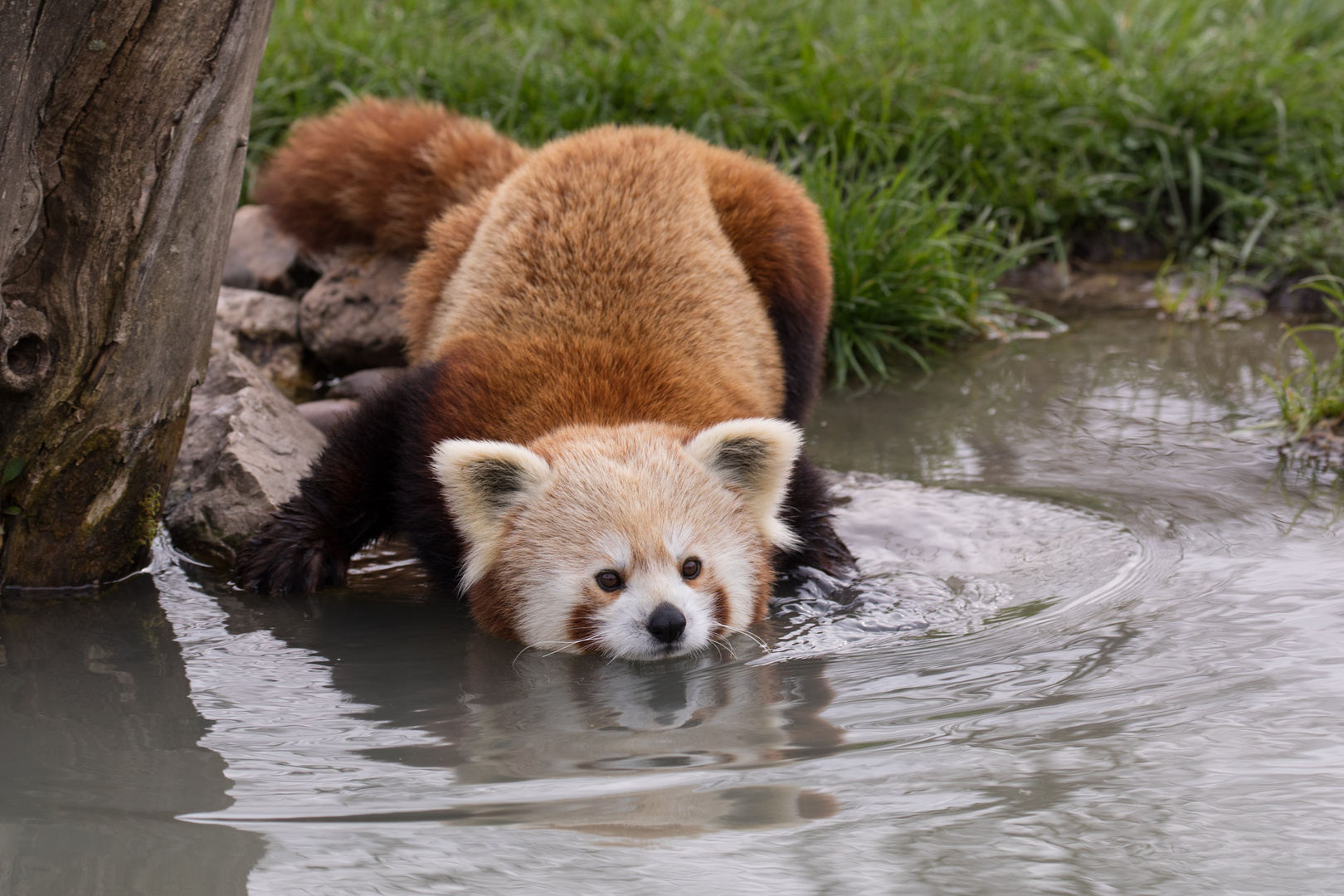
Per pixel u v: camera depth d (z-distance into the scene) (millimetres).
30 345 5930
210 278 6398
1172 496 7516
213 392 8188
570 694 5352
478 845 3877
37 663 5676
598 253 7516
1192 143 12828
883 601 6406
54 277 5820
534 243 7648
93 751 4676
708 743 4715
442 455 6121
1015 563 6730
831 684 5340
